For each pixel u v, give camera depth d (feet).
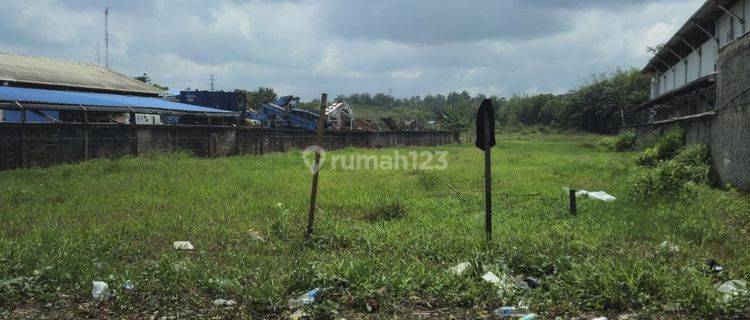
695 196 35.22
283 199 37.09
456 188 44.06
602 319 15.03
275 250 23.41
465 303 16.66
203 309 16.38
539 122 268.62
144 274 18.69
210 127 79.77
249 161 70.33
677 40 95.91
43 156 56.70
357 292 16.89
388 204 32.81
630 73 210.38
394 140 138.82
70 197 36.70
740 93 40.37
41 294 17.38
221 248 24.02
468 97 330.54
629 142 103.35
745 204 32.50
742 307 15.21
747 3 69.87
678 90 82.69
